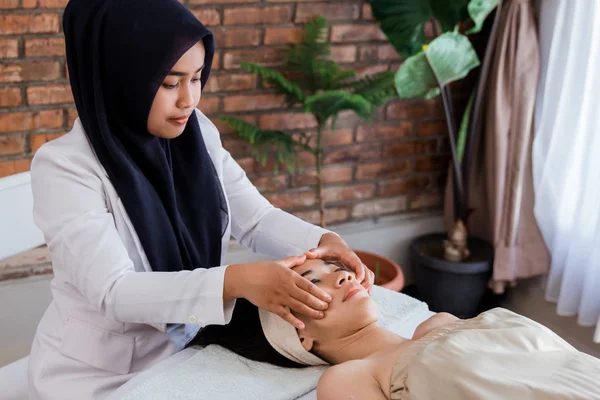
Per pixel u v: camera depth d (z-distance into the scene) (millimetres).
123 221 1394
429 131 3012
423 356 1128
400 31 2609
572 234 2463
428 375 1097
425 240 2973
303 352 1349
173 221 1485
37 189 1359
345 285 1356
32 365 1449
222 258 1629
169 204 1480
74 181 1344
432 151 3051
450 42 2396
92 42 1359
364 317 1337
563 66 2471
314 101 2439
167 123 1396
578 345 2643
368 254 2730
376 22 2760
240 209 1655
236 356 1380
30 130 2320
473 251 2801
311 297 1275
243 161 2701
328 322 1330
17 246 1565
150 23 1328
